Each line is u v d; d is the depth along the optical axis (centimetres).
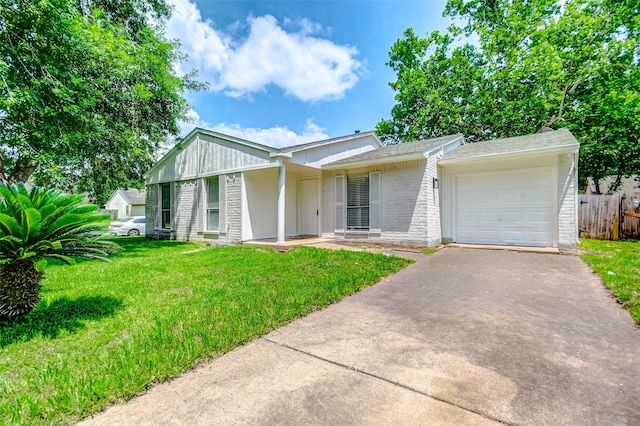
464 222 911
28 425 175
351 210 982
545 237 788
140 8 1150
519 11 1655
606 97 1338
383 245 890
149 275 554
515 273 531
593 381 213
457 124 1770
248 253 773
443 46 1934
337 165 973
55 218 330
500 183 853
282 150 884
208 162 1079
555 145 729
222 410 188
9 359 255
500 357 248
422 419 176
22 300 323
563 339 279
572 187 747
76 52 777
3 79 634
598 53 1420
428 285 471
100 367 239
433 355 254
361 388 209
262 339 293
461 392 202
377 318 342
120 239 1290
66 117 802
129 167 1116
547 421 174
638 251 749
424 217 834
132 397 203
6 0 659
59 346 279
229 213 1005
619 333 291
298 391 207
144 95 948
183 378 226
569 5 1466
